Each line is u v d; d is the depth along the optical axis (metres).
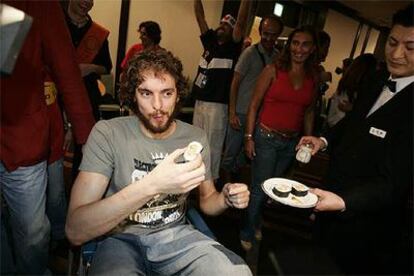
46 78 1.24
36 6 1.00
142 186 0.89
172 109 1.13
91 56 1.86
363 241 1.22
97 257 1.05
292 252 0.84
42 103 1.15
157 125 1.10
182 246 1.10
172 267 1.09
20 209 1.19
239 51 2.35
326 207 1.16
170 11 3.51
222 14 3.41
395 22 1.11
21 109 1.05
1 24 0.54
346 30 5.28
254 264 1.86
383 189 1.11
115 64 3.40
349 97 2.69
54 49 1.09
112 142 1.09
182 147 1.18
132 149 1.11
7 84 0.98
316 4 4.59
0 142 1.05
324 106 3.21
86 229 0.96
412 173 1.08
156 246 1.11
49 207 1.51
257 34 3.47
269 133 1.85
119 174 1.10
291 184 1.29
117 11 3.26
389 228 1.20
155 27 2.67
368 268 1.19
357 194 1.14
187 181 0.88
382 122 1.16
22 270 1.36
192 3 3.46
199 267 1.05
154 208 1.12
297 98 1.81
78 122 1.25
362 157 1.21
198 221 1.25
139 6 3.38
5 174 1.13
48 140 1.23
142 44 2.71
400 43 1.08
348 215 1.19
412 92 1.09
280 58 1.84
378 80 1.27
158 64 1.07
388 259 1.16
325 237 1.32
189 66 3.65
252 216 1.97
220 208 1.23
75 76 1.19
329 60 5.23
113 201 0.91
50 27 1.06
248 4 2.23
